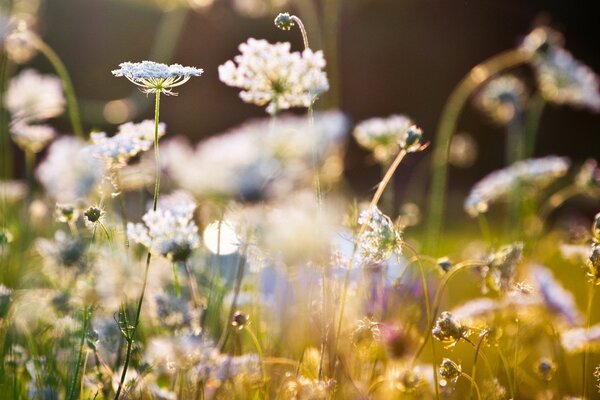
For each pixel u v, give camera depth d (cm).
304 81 162
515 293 170
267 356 176
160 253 154
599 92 279
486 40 1017
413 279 186
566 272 235
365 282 177
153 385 166
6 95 225
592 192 226
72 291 158
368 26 1009
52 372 169
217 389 164
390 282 181
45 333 177
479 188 245
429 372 174
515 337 178
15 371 167
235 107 868
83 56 844
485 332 163
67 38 837
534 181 239
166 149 174
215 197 150
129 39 859
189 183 149
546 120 939
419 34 1017
